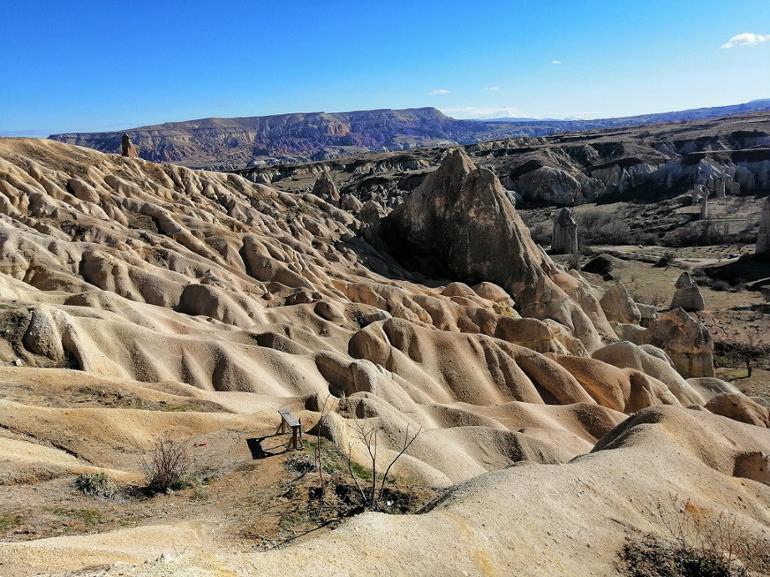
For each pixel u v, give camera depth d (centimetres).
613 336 5912
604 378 4372
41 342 2914
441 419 3428
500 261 6769
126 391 2522
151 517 1534
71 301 3788
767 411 3484
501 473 1691
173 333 3800
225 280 5247
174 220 6269
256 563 1021
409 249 7631
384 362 4200
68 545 1136
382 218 8119
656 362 4741
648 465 1938
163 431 2172
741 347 5809
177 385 2831
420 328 4509
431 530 1289
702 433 2362
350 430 2367
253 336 4025
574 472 1761
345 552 1135
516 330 5125
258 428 2270
